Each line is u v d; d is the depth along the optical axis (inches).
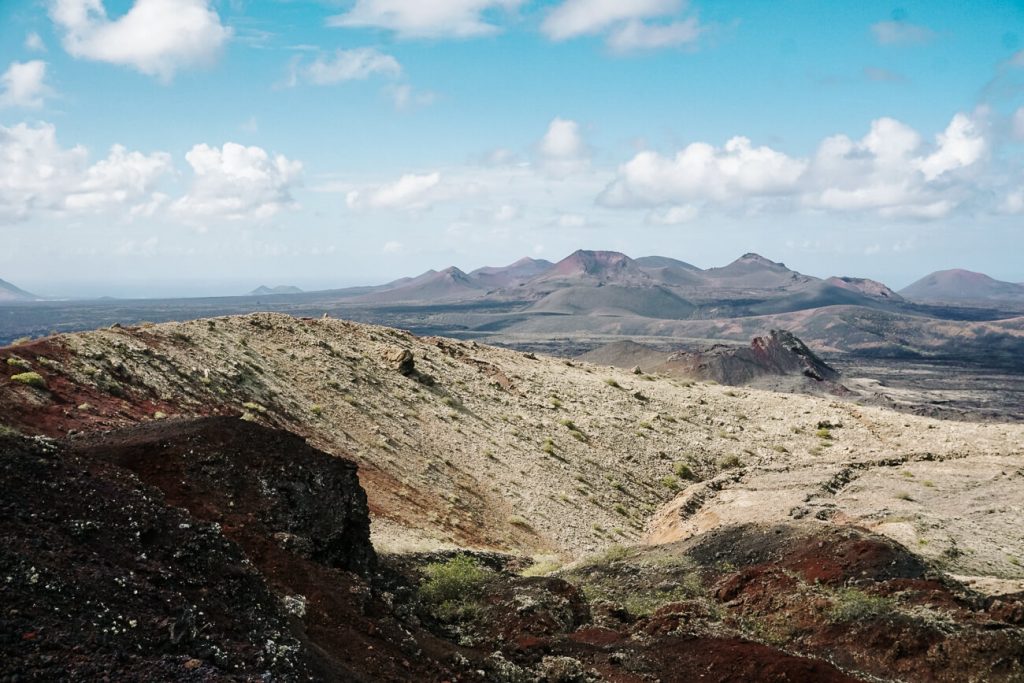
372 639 593.6
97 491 539.5
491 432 2444.6
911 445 3159.5
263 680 418.3
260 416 1659.7
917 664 753.6
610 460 2591.0
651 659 736.3
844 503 2028.8
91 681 362.9
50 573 423.2
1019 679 714.8
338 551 741.9
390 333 3211.1
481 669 633.6
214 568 531.5
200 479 734.5
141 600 445.1
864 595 885.8
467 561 1027.9
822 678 660.7
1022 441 3201.3
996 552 1579.7
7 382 1164.5
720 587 1008.9
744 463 2854.3
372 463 1716.3
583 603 933.2
